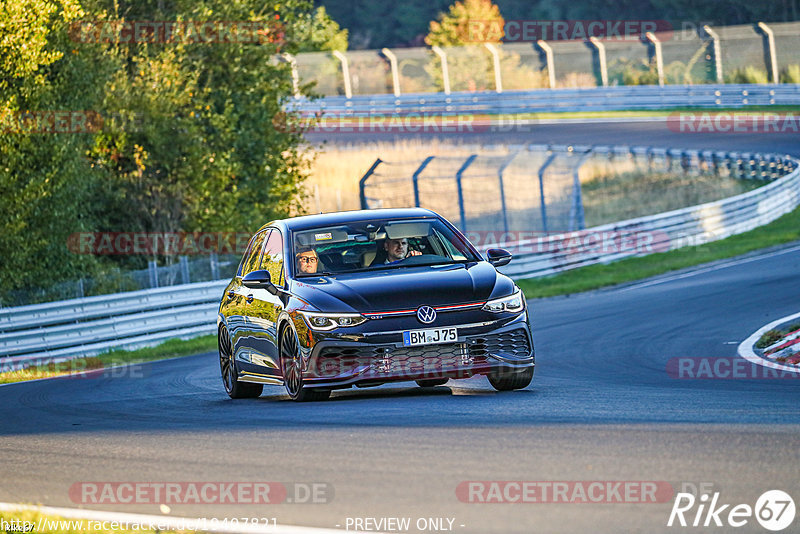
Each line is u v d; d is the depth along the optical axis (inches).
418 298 1243.8
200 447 1037.8
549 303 2938.0
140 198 3833.7
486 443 928.9
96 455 1055.6
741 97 6441.9
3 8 3053.6
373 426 1060.5
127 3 3880.4
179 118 3814.0
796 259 3235.7
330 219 1450.5
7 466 1042.7
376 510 729.0
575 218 4375.0
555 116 6924.2
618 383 1419.8
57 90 3243.1
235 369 1519.4
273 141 4168.3
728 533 638.5
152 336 2802.7
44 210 3184.1
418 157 6008.9
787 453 828.0
